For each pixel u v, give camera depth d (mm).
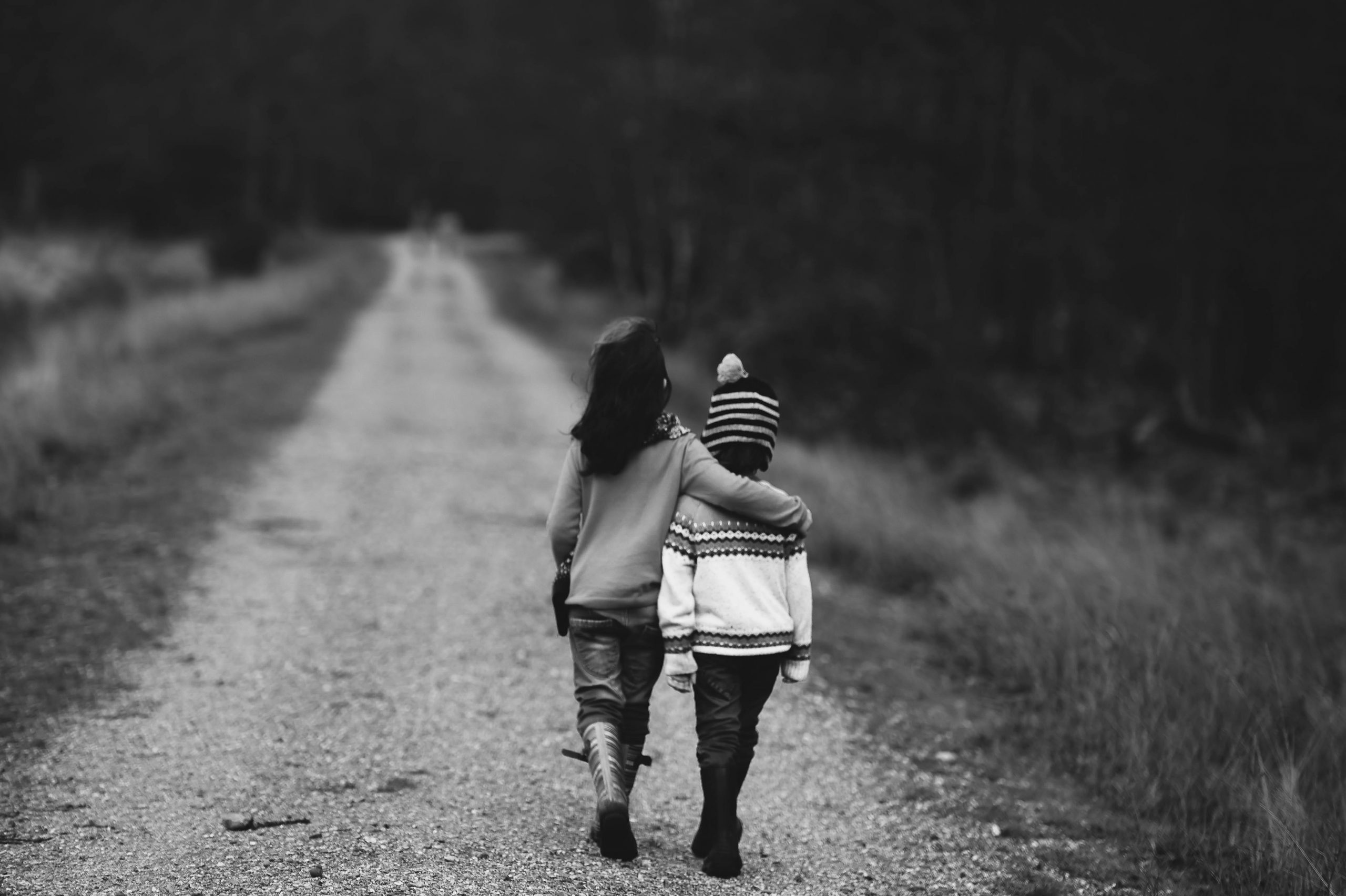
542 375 19266
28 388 12023
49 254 28156
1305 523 11391
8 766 4359
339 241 58781
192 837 3816
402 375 18344
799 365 16000
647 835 4004
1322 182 17672
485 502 9750
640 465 3637
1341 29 17250
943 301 22109
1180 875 3834
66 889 3408
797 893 3605
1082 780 4641
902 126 22125
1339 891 3518
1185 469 14469
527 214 40156
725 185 24094
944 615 6809
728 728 3623
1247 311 20219
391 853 3730
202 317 21719
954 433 15242
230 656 5758
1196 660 5426
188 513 8758
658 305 27406
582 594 3615
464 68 73750
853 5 22781
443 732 4902
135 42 55219
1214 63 17750
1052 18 19797
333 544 8109
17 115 47312
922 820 4230
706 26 25250
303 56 71688
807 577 3682
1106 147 19781
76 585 6793
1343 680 5695
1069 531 10023
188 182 53094
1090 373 22094
